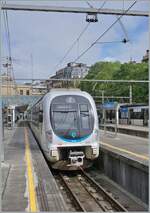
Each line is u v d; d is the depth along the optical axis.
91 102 17.86
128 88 63.81
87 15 13.08
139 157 15.23
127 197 14.05
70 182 16.70
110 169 17.83
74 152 16.95
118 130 38.41
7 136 33.53
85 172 19.02
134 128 36.88
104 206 12.53
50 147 16.91
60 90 18.33
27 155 18.33
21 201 9.27
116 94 66.50
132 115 47.56
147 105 42.91
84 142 17.06
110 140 25.44
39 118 20.45
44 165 15.02
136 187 14.12
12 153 19.30
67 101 17.59
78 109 17.45
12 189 10.60
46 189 10.67
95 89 73.38
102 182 16.91
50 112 17.30
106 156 18.52
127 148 19.30
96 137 17.36
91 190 14.98
